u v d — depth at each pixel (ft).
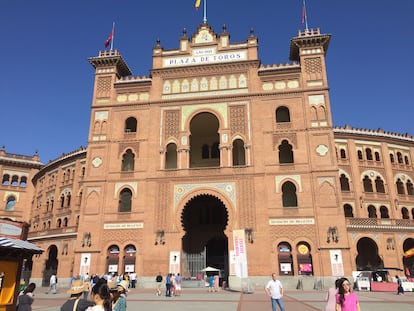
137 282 104.68
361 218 130.11
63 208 160.04
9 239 42.57
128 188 115.85
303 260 101.14
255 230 104.58
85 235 112.16
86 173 119.34
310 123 113.70
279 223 104.73
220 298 75.20
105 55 134.51
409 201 151.53
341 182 148.77
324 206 104.58
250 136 114.93
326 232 102.01
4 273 42.29
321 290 95.30
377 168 151.64
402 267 127.03
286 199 117.19
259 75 121.70
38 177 197.16
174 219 109.40
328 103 115.03
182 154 116.57
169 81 126.52
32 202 204.44
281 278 99.86
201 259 119.55
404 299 73.36
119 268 107.86
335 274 98.12
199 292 92.43
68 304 21.35
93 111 127.34
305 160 110.22
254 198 107.65
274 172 110.01
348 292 27.09
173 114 122.01
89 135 123.95
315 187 106.63
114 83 129.49
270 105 117.60
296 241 102.68
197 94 122.93
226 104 120.06
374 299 73.46
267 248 102.47
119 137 122.52
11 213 198.70
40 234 159.33
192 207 130.21
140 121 123.34
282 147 122.31
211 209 132.26
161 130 120.78
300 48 122.72
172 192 112.47
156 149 118.62
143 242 108.58
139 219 111.24
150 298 75.72
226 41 127.54
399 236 131.34
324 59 120.67
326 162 108.88
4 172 203.62
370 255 138.51
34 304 69.15
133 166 125.49
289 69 120.47
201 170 113.39
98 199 115.85
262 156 111.86
